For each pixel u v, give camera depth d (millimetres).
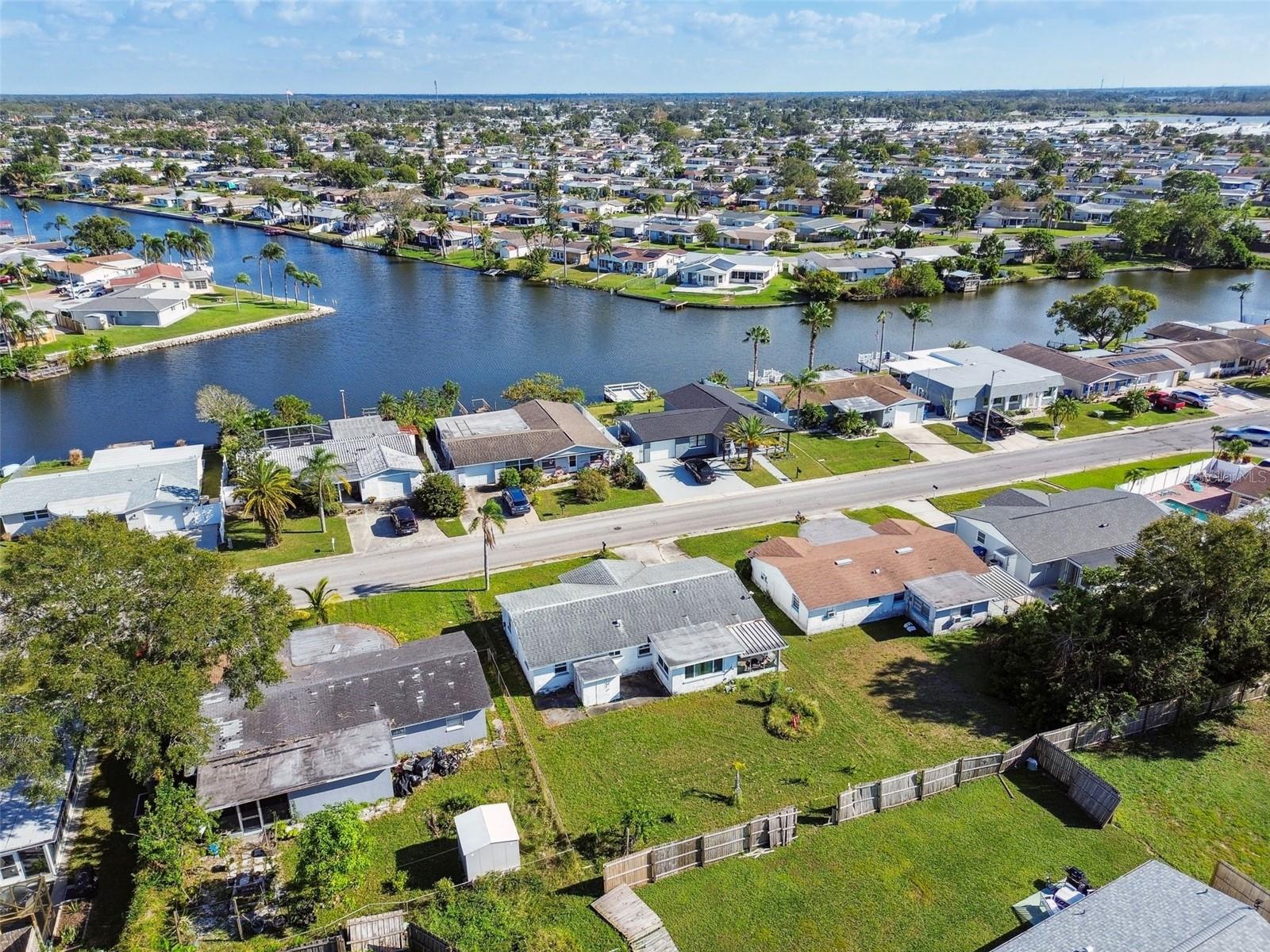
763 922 33406
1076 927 29828
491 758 43250
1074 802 39750
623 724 46094
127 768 41844
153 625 37812
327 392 106688
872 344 128125
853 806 38625
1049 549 59656
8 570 36969
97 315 126375
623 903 34031
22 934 31875
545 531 67500
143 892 33969
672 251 179500
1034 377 95562
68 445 89812
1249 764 42188
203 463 80812
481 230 195875
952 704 47688
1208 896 30688
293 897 34688
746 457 81312
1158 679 44156
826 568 56906
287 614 44344
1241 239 185875
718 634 50531
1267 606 44188
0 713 33781
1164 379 102875
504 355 122375
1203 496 73312
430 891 35000
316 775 38469
